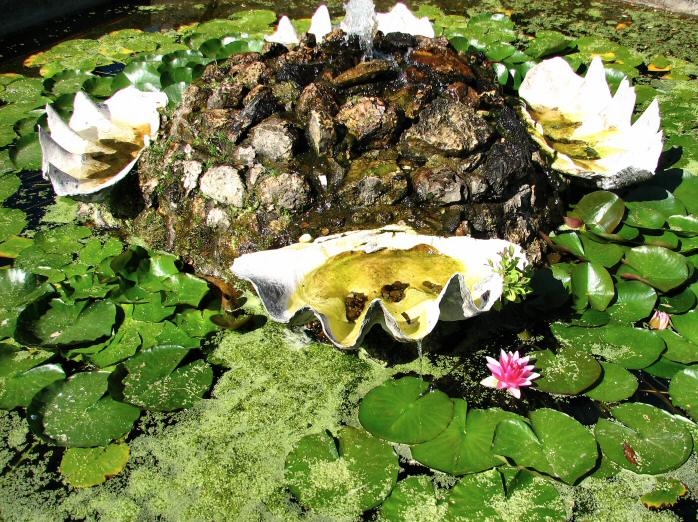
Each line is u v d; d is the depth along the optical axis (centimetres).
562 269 161
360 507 115
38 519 118
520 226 161
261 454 126
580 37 298
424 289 144
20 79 272
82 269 168
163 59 262
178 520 116
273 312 135
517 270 136
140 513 118
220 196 162
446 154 155
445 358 144
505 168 154
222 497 119
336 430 129
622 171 169
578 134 198
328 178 156
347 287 146
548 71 214
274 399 136
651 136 183
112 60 287
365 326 131
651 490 118
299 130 160
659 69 266
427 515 113
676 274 156
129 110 205
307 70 174
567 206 180
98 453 127
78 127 203
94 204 187
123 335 149
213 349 148
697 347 143
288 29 252
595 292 154
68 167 182
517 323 151
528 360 136
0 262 177
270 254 148
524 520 112
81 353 145
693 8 323
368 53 180
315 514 115
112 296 156
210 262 166
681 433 125
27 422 135
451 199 152
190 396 136
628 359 141
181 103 181
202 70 238
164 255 166
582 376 136
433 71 170
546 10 338
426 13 329
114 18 342
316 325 150
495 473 118
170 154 174
